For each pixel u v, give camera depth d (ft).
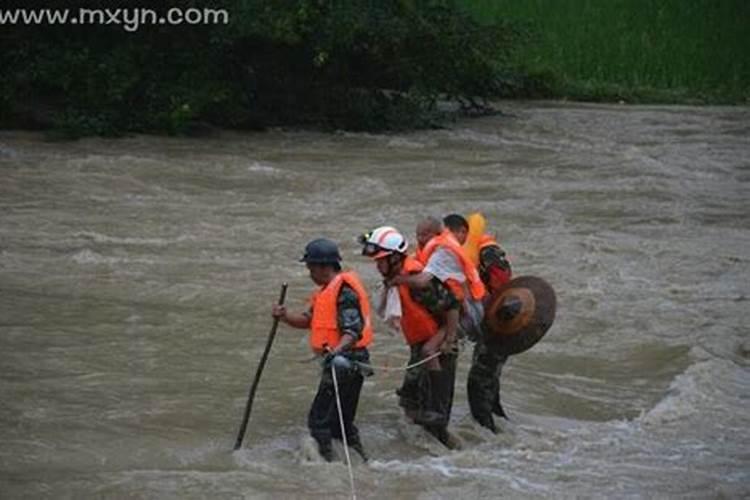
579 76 203.82
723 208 110.63
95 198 103.50
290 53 143.64
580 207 108.37
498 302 56.08
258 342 68.59
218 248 88.43
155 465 51.98
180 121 134.41
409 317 53.93
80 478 49.93
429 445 55.11
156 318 71.87
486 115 165.99
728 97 195.11
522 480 51.13
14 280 78.13
